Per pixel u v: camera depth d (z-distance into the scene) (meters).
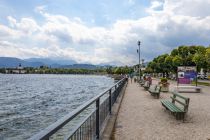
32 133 16.05
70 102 34.38
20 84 96.62
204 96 19.73
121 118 9.99
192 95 20.75
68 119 3.27
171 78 77.88
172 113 10.48
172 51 71.56
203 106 13.66
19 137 15.10
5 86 82.62
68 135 3.69
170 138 7.01
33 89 67.38
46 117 22.06
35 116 22.83
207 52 37.75
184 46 57.66
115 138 6.99
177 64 57.41
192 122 9.20
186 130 7.94
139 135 7.32
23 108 29.38
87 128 5.26
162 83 24.55
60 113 24.30
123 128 8.21
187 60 55.41
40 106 30.78
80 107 4.23
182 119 9.53
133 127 8.35
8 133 16.14
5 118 22.06
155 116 10.40
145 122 9.17
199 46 55.97
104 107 8.59
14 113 25.28
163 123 8.99
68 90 61.28
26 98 42.62
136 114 10.91
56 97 43.09
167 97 18.81
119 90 18.73
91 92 53.69
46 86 81.88
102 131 7.43
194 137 7.12
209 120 9.59
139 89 28.36
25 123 19.41
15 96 47.25
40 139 2.29
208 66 40.31
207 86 34.53
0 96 47.28
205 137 7.13
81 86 79.56
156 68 98.69
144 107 13.09
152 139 6.91
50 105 31.42
